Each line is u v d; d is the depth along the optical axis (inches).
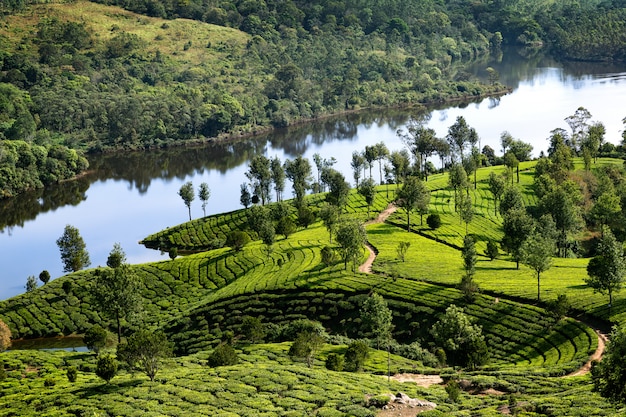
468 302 4692.4
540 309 4382.4
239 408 2999.5
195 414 2913.4
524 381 3341.5
